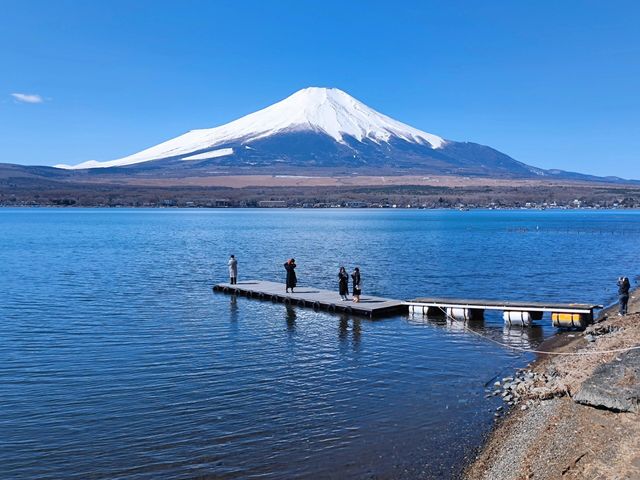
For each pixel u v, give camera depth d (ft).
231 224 496.64
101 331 99.14
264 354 84.89
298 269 189.26
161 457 51.11
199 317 111.86
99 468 49.24
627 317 103.50
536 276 174.70
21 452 52.19
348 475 47.67
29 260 214.28
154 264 202.49
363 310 113.09
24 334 96.68
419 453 51.44
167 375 74.18
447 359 83.15
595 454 44.91
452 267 195.42
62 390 68.33
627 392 53.88
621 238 352.69
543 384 67.87
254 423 58.44
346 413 61.26
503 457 49.06
